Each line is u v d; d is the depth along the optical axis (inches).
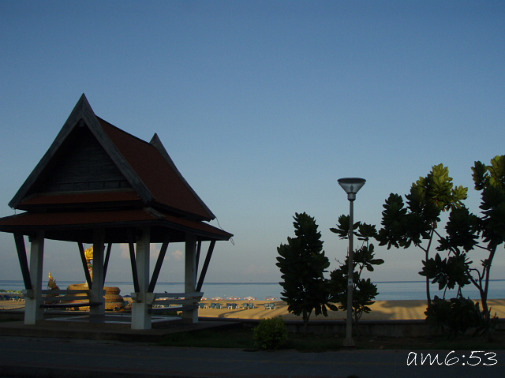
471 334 712.4
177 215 796.0
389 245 722.8
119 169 705.6
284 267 728.3
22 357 516.7
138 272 695.7
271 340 565.0
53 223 698.8
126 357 518.6
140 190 692.1
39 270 760.3
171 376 426.3
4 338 682.2
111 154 711.1
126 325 709.3
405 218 699.4
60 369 454.0
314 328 777.6
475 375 424.8
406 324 748.0
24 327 721.0
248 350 565.9
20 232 735.1
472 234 665.0
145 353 546.3
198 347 594.6
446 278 658.2
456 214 662.5
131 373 435.8
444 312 646.5
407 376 421.7
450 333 667.4
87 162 749.9
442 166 766.5
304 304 709.9
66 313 921.5
